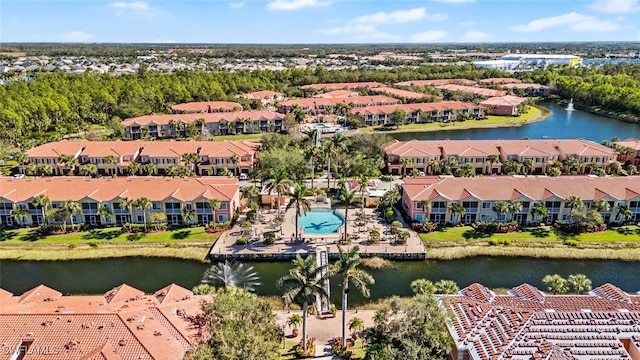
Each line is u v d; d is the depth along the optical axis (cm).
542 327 4953
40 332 4788
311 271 5500
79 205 9288
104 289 7400
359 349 5744
